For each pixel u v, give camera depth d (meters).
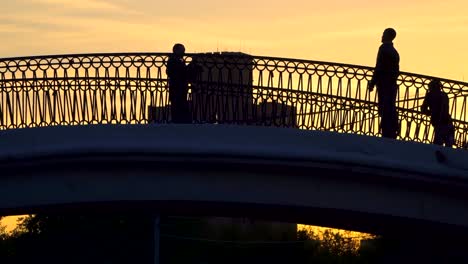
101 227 81.56
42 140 30.80
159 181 31.28
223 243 82.81
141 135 30.72
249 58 31.55
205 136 30.67
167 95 31.30
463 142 32.22
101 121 31.25
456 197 31.84
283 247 84.69
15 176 31.19
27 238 83.81
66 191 31.20
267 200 31.42
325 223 35.44
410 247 43.03
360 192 31.58
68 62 31.36
